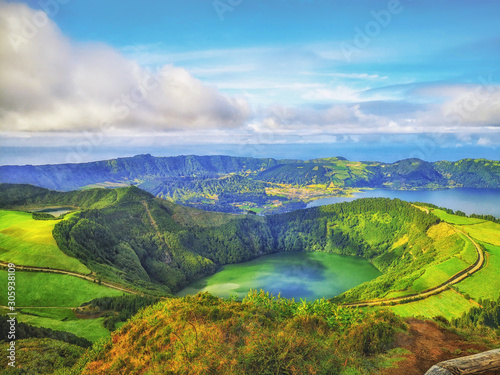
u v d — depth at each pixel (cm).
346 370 1716
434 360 1777
